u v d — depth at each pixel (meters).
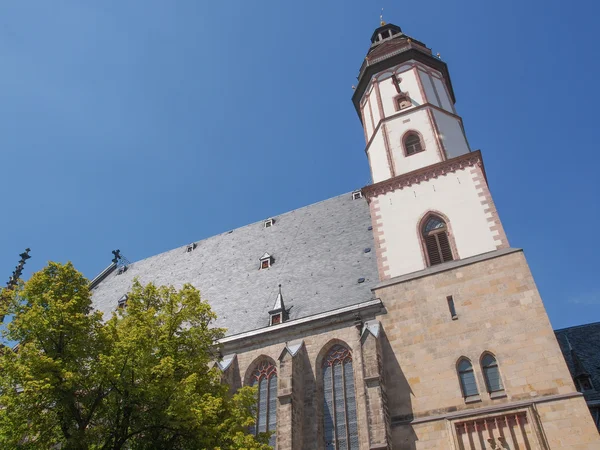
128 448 22.09
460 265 31.62
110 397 21.45
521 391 25.73
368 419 27.02
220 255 49.09
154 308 24.47
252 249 47.16
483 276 30.48
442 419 26.44
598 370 31.27
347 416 29.28
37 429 21.20
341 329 32.34
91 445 21.25
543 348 26.48
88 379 20.86
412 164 39.38
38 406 20.86
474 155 36.47
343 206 46.62
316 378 31.17
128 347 21.20
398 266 33.97
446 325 29.56
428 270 32.44
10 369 20.70
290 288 38.62
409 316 30.89
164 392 20.81
